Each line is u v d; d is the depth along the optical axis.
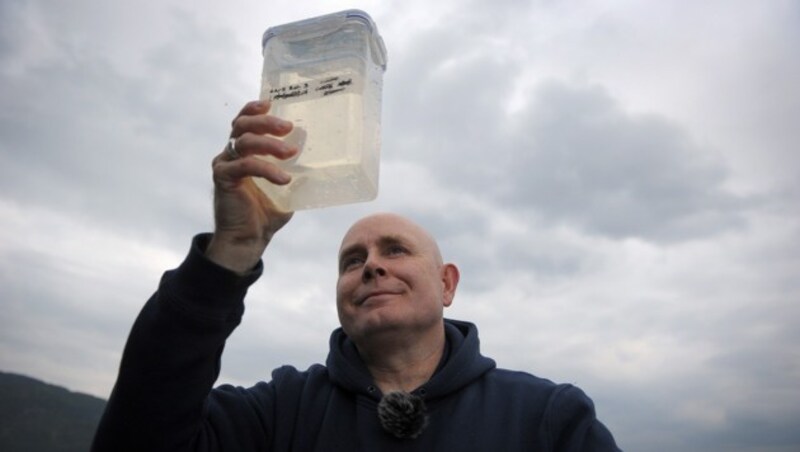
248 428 0.67
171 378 0.52
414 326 0.70
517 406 0.66
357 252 0.78
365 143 0.47
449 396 0.68
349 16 0.50
